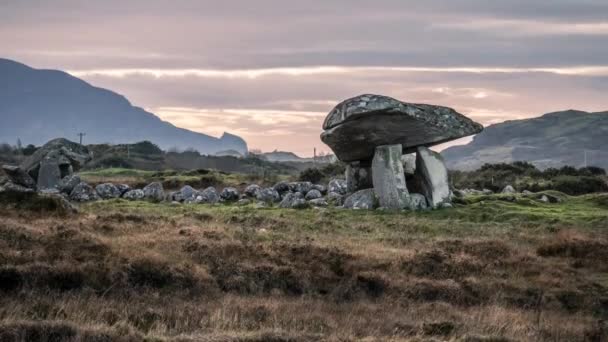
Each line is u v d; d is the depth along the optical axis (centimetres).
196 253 2642
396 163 4403
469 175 7469
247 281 2452
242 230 3228
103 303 2088
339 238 3259
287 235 3238
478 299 2456
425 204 4466
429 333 2023
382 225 3725
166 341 1789
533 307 2411
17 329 1791
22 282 2197
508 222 3919
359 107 4238
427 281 2528
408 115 4272
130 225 3158
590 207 4631
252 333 1870
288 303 2239
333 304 2311
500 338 1958
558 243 3127
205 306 2152
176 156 14875
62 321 1853
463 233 3556
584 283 2611
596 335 2086
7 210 3234
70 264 2309
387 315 2191
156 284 2344
